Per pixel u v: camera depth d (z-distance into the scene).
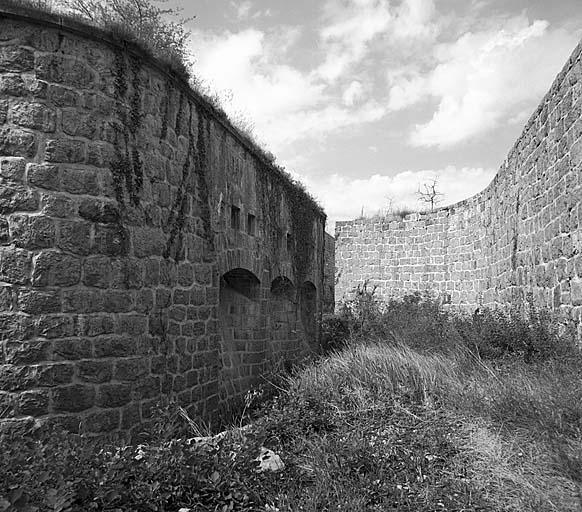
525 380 6.57
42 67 6.25
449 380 7.21
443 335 10.45
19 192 6.04
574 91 8.35
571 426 5.11
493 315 12.24
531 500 4.14
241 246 10.37
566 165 8.73
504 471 4.62
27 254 6.02
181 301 7.84
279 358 13.27
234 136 9.95
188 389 7.92
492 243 16.23
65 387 6.09
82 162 6.42
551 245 9.59
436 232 21.92
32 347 5.95
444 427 5.72
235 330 10.88
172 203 7.71
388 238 23.61
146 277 7.05
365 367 7.95
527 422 5.41
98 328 6.39
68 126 6.35
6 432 5.74
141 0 9.62
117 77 6.79
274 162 12.85
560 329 8.95
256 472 4.47
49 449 4.04
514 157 12.93
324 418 6.23
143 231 7.04
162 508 3.87
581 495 4.08
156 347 7.18
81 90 6.48
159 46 8.17
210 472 4.26
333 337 17.44
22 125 6.11
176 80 7.72
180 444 4.54
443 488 4.39
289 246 13.77
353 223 24.62
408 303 19.89
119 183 6.71
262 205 11.68
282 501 4.12
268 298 12.04
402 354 8.51
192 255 8.21
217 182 9.21
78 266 6.29
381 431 5.80
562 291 8.91
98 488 3.71
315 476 4.72
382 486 4.45
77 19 6.52
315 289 16.55
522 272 12.02
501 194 14.73
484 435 5.39
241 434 5.20
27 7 6.15
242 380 10.59
